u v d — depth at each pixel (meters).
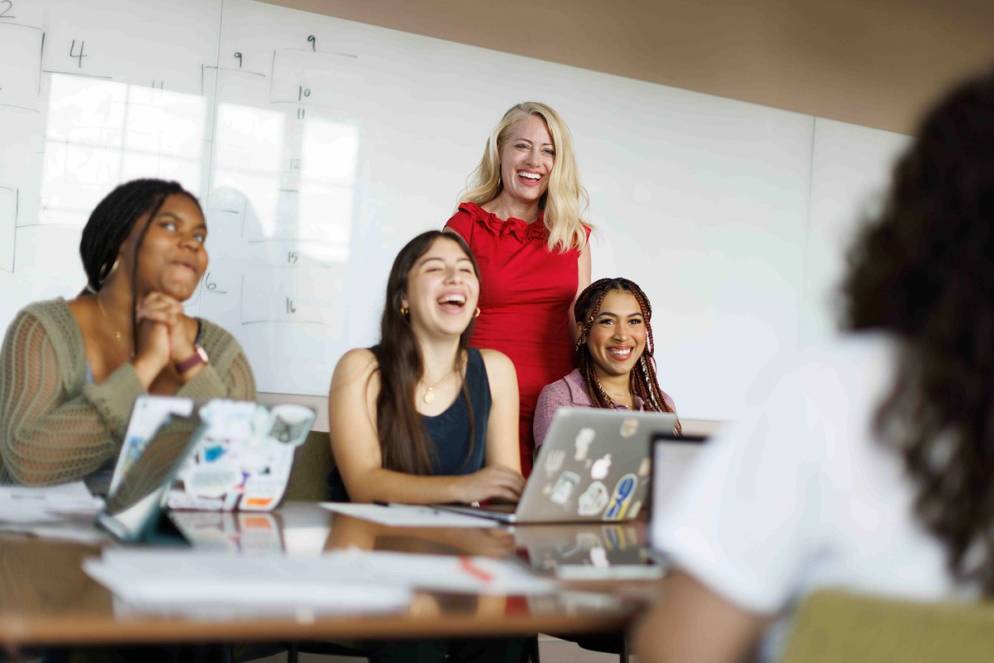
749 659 0.86
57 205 3.35
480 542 1.54
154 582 0.99
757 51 4.52
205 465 1.76
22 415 2.20
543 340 3.42
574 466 1.85
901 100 4.85
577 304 3.28
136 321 2.43
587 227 3.58
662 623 0.88
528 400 3.37
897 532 0.84
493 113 3.99
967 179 0.82
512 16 4.01
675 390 4.35
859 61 4.75
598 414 1.81
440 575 1.20
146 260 2.44
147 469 1.40
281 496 1.83
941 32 4.91
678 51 4.35
